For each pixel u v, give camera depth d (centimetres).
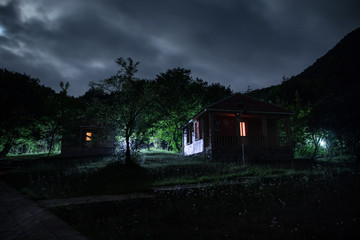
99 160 1942
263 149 1850
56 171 1319
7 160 1991
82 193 839
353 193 709
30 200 720
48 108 2156
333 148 2141
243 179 1033
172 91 2483
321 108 1994
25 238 382
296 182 898
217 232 438
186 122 2597
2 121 2098
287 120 1984
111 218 542
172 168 1326
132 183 1000
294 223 480
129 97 1470
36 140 2394
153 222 510
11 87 2272
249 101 1928
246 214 552
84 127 2431
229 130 2062
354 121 1719
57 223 474
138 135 1501
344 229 437
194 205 603
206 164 1462
